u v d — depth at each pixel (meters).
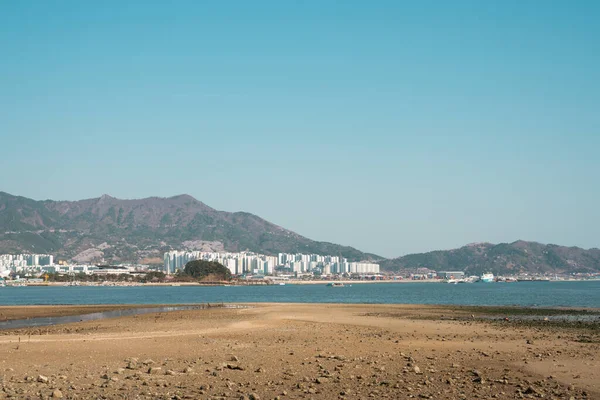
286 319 72.31
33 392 22.92
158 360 32.44
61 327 65.50
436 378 26.83
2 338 47.12
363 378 26.66
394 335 49.09
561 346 40.00
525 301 163.12
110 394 22.80
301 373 27.92
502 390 24.14
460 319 75.06
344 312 91.31
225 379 26.25
